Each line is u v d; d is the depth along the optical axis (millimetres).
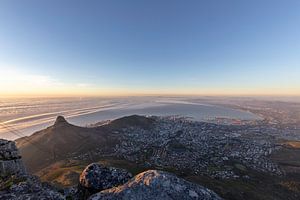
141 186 9625
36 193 11430
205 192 9695
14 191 11602
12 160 22984
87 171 14117
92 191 13242
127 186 9711
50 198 11039
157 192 9375
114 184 13375
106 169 14234
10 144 24625
